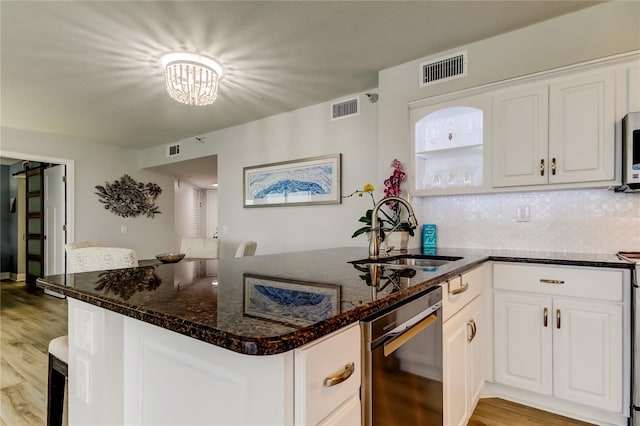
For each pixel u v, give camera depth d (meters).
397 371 1.04
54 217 5.32
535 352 1.99
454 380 1.51
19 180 6.61
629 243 2.15
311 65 2.72
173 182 6.40
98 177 5.34
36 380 2.42
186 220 7.20
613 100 1.93
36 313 4.23
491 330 2.12
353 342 0.86
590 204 2.26
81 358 1.19
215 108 3.71
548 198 2.40
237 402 0.76
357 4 1.97
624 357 1.75
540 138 2.14
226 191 4.48
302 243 3.71
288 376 0.68
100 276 1.34
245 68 2.76
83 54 2.50
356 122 3.32
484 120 2.34
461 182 2.49
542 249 2.41
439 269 1.50
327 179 3.50
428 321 1.25
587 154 2.00
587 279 1.84
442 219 2.79
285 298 0.95
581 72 2.02
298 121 3.75
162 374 0.95
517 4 1.99
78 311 1.21
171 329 0.76
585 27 2.04
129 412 1.07
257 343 0.62
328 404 0.75
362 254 2.21
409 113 2.66
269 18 2.09
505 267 2.09
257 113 3.88
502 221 2.56
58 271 5.17
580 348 1.86
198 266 1.61
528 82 2.18
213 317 0.77
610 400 1.78
